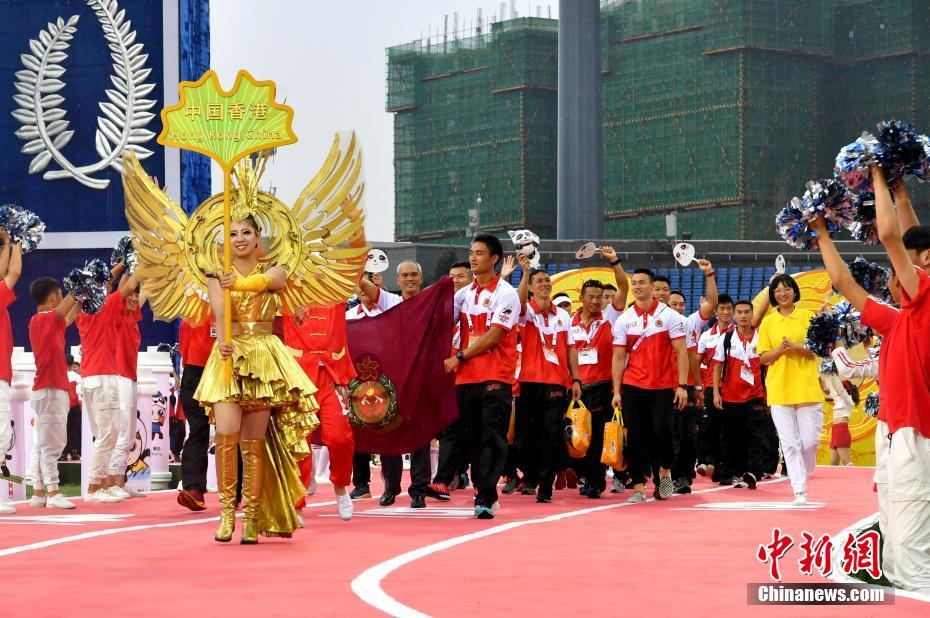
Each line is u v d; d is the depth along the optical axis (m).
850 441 21.78
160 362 15.11
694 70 119.31
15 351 14.20
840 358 8.80
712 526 9.62
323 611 5.52
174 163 18.89
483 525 9.64
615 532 9.12
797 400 12.11
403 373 11.32
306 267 8.81
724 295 15.57
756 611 5.54
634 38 122.56
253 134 8.67
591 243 14.28
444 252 48.16
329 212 8.90
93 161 19.27
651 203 121.81
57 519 10.30
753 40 116.44
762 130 117.44
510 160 128.12
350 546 8.10
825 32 118.94
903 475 6.50
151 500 12.62
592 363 13.97
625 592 6.11
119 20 19.16
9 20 19.48
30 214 11.35
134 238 8.88
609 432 12.56
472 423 10.41
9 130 19.45
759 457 14.94
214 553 7.70
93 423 12.18
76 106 19.34
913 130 6.71
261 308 8.34
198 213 8.74
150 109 19.12
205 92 8.66
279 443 8.44
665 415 12.51
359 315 12.64
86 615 5.43
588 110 43.91
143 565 7.12
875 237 7.21
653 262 51.47
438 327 11.32
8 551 7.80
